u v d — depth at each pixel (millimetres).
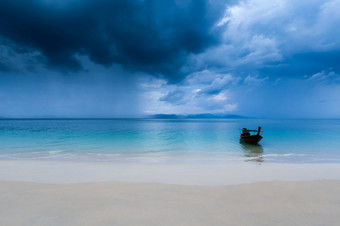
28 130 42375
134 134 34375
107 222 3299
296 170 8438
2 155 13875
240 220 3402
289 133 35312
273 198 4570
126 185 5633
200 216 3561
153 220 3377
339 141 23203
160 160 12211
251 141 21047
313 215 3635
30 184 5699
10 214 3617
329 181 6098
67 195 4707
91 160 12102
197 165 10070
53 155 14070
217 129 49750
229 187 5492
